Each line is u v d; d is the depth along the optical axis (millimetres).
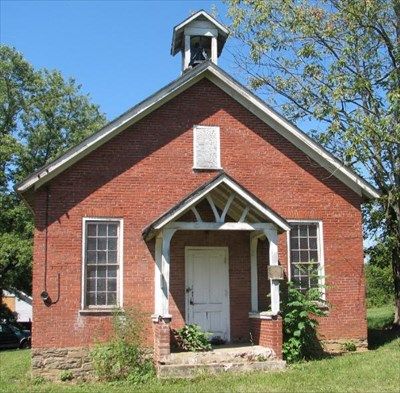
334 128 19938
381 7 20000
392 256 23031
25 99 40281
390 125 19078
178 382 13359
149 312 16281
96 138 16578
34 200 16531
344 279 17875
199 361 14234
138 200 16797
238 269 17422
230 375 13695
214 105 17875
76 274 16000
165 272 14648
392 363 13945
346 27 21250
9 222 36688
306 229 18047
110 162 16781
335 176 18375
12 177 37812
